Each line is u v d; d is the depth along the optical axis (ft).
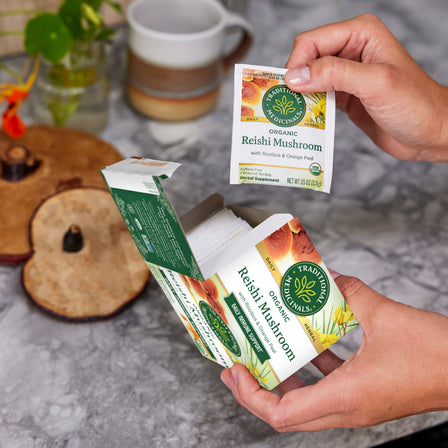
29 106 3.10
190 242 1.80
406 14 3.85
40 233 2.45
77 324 2.33
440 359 1.74
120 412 2.10
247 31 2.96
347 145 3.15
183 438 2.04
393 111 2.09
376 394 1.74
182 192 2.81
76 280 2.37
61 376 2.18
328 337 1.79
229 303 1.66
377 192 2.94
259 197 2.85
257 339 1.73
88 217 2.52
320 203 2.86
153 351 2.28
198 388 2.19
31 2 3.12
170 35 2.72
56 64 2.61
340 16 3.78
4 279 2.44
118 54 3.37
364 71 1.94
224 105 3.26
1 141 2.72
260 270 1.65
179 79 2.88
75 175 2.67
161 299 2.45
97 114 2.92
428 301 2.51
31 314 2.35
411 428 2.18
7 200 2.55
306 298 1.71
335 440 2.11
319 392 1.74
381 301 1.82
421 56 3.57
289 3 3.83
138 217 1.62
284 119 1.92
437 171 3.08
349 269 2.60
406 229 2.80
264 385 1.82
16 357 2.22
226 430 2.07
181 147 3.01
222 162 2.97
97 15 2.53
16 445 1.98
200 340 1.95
